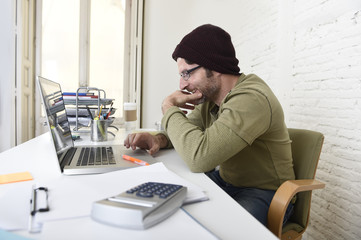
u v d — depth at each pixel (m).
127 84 3.67
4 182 0.62
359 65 1.33
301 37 1.76
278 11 2.02
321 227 1.60
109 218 0.40
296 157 1.01
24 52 3.14
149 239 0.37
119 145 1.13
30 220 0.41
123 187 0.56
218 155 0.76
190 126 0.83
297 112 1.80
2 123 3.02
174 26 3.45
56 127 0.85
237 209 0.51
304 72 1.74
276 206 0.75
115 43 3.61
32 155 0.93
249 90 0.86
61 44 3.46
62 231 0.38
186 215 0.45
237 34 2.73
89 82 3.56
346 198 1.41
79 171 0.71
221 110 0.92
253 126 0.79
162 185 0.51
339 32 1.45
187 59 1.01
